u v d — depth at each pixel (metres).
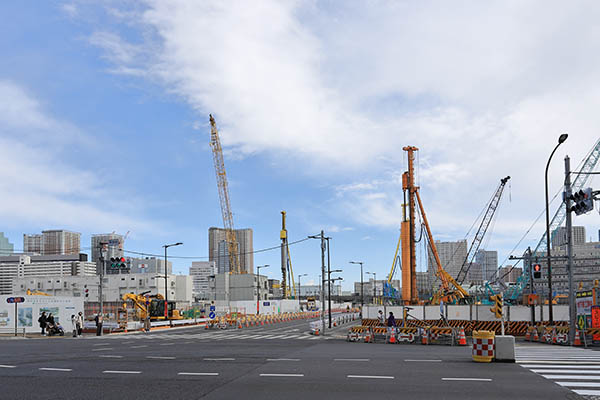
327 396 11.59
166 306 62.69
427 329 28.77
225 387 12.85
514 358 18.05
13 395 12.00
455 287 89.38
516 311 37.53
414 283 99.19
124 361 19.02
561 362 17.98
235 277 142.38
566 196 27.12
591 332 27.05
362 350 24.11
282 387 12.82
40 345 28.98
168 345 28.11
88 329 45.78
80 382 13.84
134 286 110.00
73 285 112.00
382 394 11.84
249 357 20.42
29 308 43.78
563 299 66.69
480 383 13.34
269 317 70.06
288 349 24.77
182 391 12.30
